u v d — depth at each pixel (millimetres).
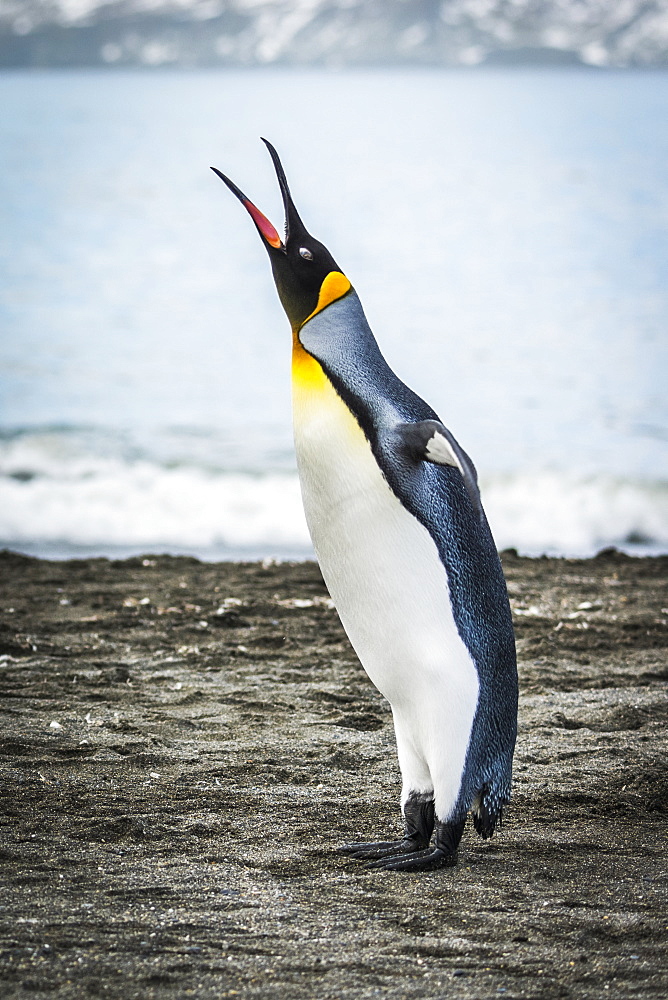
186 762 8711
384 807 7957
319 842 7309
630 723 9789
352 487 6711
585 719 9914
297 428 6969
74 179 95562
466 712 6664
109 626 12773
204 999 5227
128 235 65375
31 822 7473
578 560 17219
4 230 66625
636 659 11859
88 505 21672
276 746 9133
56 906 6203
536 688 10805
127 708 10000
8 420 28766
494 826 6949
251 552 19000
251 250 60875
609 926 6059
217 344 39531
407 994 5301
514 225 68812
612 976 5492
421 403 7043
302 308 7078
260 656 11750
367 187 91500
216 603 13938
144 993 5262
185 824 7516
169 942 5797
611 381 33938
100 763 8648
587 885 6676
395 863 6863
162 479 23547
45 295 47812
